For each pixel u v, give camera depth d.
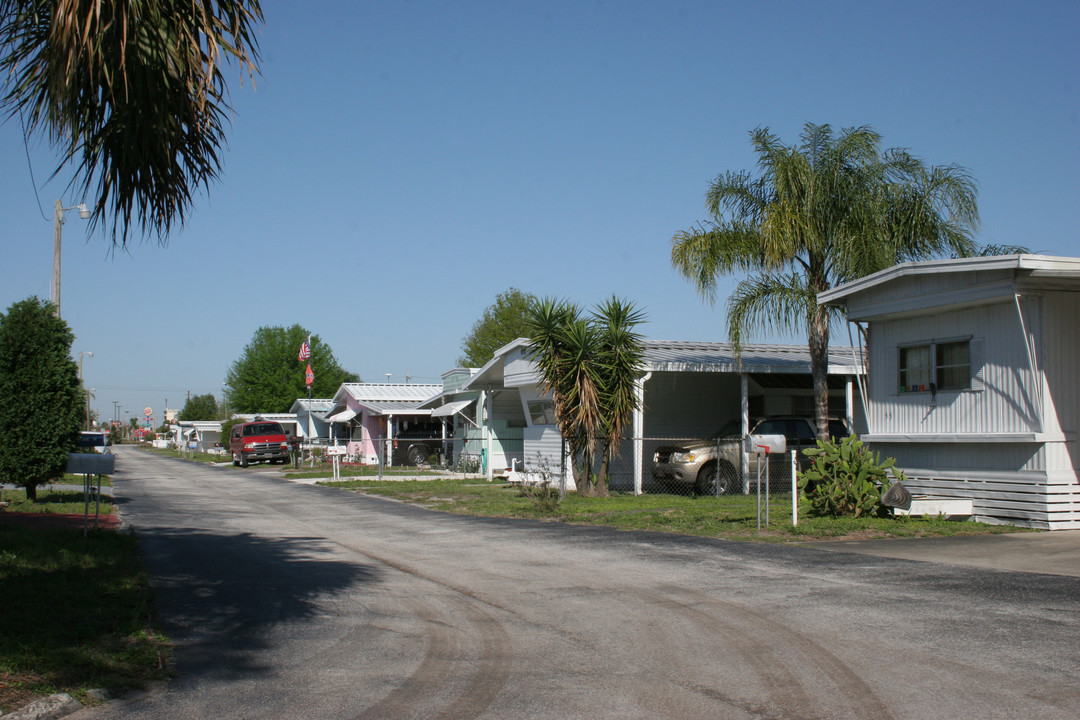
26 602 7.56
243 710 5.16
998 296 12.57
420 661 6.20
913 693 5.23
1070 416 12.56
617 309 19.14
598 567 10.04
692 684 5.55
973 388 13.45
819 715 4.92
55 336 17.70
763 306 18.62
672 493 20.56
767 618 7.25
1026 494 12.65
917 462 14.57
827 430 19.14
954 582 8.52
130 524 14.67
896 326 14.95
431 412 35.66
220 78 6.36
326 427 53.59
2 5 6.12
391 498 20.64
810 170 17.95
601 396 18.80
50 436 17.38
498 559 10.81
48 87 5.73
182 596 8.51
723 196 19.39
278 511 17.77
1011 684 5.35
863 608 7.50
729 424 22.42
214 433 74.25
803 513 14.34
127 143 6.03
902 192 18.47
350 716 5.04
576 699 5.29
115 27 5.64
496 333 56.94
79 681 5.52
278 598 8.43
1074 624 6.78
